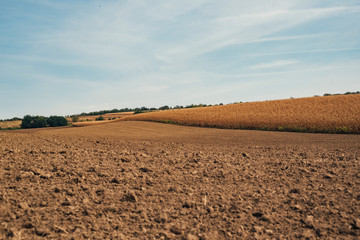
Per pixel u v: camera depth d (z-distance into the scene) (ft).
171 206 12.28
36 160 20.27
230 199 13.46
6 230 8.71
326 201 12.82
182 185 15.85
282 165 21.68
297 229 10.07
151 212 11.44
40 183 14.35
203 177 17.79
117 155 25.79
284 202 13.05
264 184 16.30
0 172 15.83
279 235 9.57
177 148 37.24
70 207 11.18
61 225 9.53
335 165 21.42
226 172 18.98
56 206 11.23
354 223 10.27
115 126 119.34
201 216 11.27
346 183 16.05
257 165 22.03
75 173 16.74
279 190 14.98
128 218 10.70
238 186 15.92
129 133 84.64
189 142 51.55
